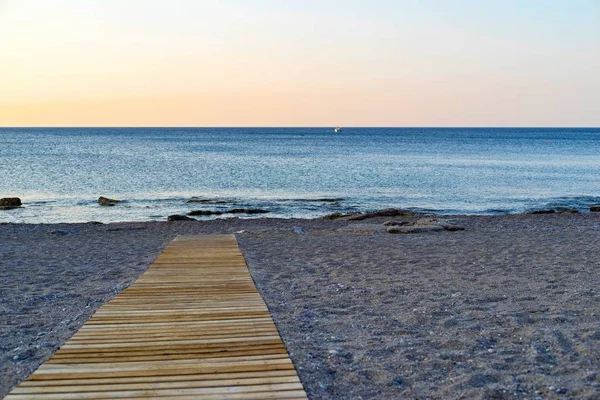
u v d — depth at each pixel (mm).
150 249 13102
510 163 51719
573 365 5180
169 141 109625
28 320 6922
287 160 54688
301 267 10508
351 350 5691
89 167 45000
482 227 17500
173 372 4852
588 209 24797
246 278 9141
